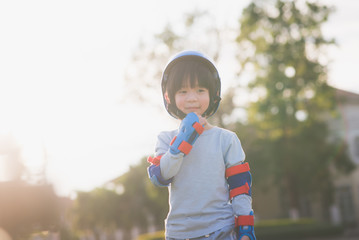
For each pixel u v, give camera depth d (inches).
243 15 997.2
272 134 992.2
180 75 80.4
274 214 1262.3
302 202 1245.1
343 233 940.0
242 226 78.2
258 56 983.6
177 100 81.4
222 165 80.3
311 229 888.3
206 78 80.5
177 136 76.5
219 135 81.7
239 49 994.7
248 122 984.9
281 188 1106.7
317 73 968.9
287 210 1246.3
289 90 959.0
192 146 76.7
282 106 939.3
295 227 896.3
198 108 81.2
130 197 1067.9
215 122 952.3
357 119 1176.8
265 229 877.8
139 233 1130.0
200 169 79.1
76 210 1028.5
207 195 78.2
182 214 78.6
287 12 983.6
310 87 983.6
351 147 1175.0
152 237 859.4
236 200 79.2
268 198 1278.3
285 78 948.6
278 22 983.6
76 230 1007.6
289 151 991.6
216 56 981.2
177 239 78.9
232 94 976.3
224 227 77.7
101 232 1111.6
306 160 1004.6
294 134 1007.6
